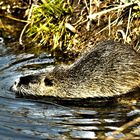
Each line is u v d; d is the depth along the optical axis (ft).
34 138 39.40
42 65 55.31
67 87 48.44
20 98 47.91
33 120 42.91
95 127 41.50
